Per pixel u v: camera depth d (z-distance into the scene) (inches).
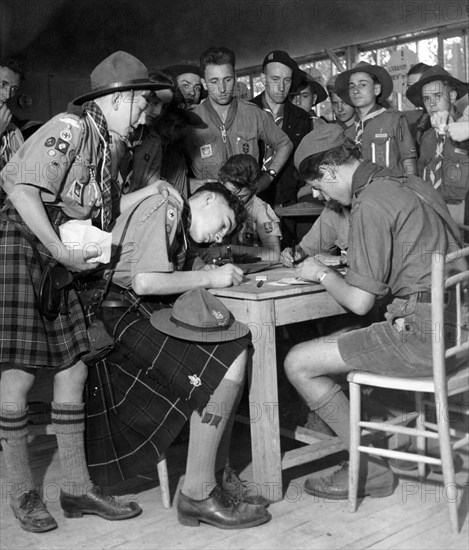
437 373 102.0
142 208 112.7
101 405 113.0
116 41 324.2
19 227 106.3
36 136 107.3
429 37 253.6
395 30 256.4
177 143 173.8
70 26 309.1
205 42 307.7
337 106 232.2
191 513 109.1
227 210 122.0
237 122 186.5
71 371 109.5
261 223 166.4
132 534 107.6
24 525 109.4
